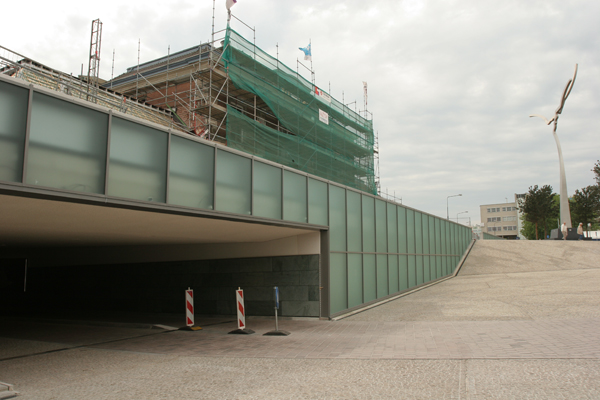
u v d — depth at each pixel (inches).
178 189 373.1
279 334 442.3
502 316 491.5
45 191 275.6
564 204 2021.4
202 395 241.0
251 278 618.5
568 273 1014.4
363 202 719.7
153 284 702.5
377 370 279.3
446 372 263.6
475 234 2033.7
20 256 871.7
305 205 553.6
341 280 611.2
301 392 239.5
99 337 457.7
